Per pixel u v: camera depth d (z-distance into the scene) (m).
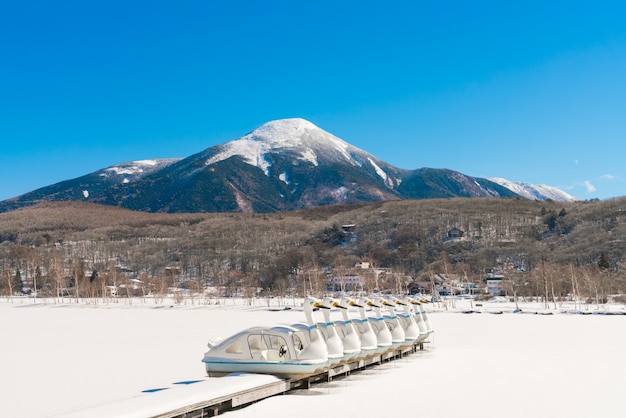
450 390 22.42
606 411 18.97
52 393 25.02
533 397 21.12
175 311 111.25
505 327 59.03
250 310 112.50
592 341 43.50
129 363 33.84
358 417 17.92
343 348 24.48
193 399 17.20
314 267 169.88
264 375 21.42
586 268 151.38
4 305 143.00
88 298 155.38
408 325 32.72
